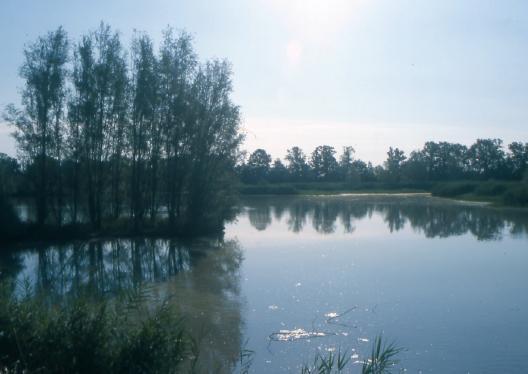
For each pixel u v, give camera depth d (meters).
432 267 28.20
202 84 44.72
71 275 27.22
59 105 41.91
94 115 42.84
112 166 45.09
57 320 10.41
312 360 15.16
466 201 86.19
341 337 17.16
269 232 44.81
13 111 41.09
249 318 19.16
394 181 129.50
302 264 29.45
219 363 14.79
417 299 21.69
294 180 138.12
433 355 15.63
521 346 16.30
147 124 44.50
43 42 41.25
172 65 44.31
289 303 21.19
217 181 45.25
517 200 73.50
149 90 43.88
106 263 31.69
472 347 16.25
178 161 44.94
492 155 131.12
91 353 9.69
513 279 25.11
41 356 9.76
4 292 11.41
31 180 41.72
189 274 27.47
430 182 122.56
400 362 15.12
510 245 35.66
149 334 9.96
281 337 17.03
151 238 42.53
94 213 44.16
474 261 29.88
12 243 39.50
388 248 34.91
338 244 36.91
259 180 120.12
